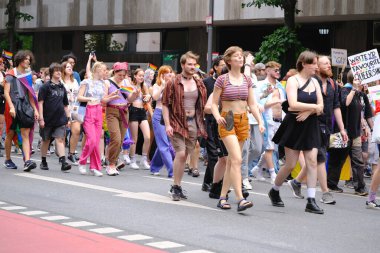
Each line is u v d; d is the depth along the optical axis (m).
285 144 13.00
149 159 20.86
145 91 20.77
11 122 17.94
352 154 16.52
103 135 20.47
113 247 9.64
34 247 9.56
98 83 17.97
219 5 41.12
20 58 17.67
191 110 13.76
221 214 12.55
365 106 18.11
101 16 47.25
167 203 13.56
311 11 37.53
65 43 52.03
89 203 13.30
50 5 50.03
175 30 46.28
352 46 38.88
